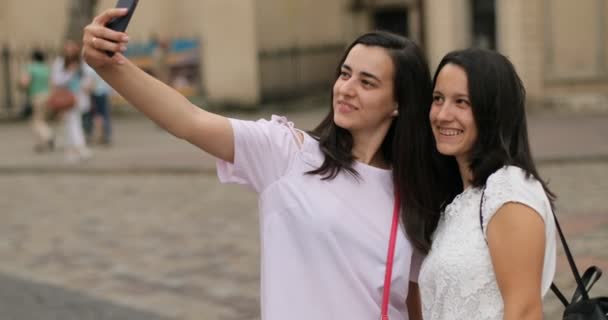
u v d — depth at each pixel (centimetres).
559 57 1644
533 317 216
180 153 1328
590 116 1523
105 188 1069
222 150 246
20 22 2258
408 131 253
